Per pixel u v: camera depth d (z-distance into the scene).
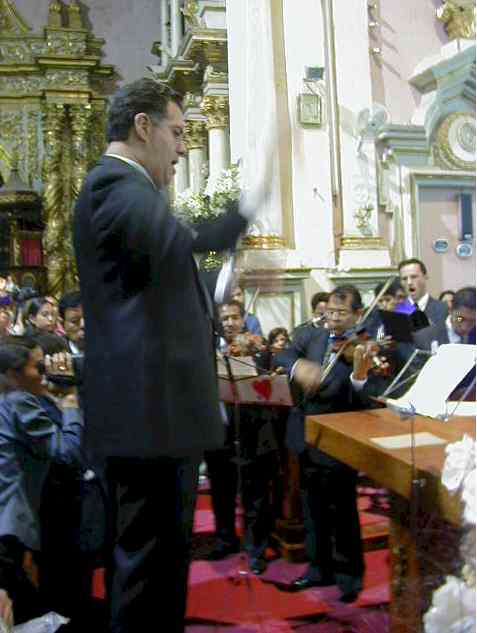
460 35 7.53
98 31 13.76
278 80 7.10
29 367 2.60
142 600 1.49
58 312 4.96
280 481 3.56
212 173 10.28
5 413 2.51
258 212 1.55
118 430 1.43
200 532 3.85
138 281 1.45
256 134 6.89
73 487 2.63
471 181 7.50
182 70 10.61
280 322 6.67
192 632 2.66
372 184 7.27
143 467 1.51
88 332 1.51
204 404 1.47
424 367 2.18
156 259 1.42
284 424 3.47
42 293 12.85
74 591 2.72
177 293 1.47
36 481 2.54
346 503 2.98
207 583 3.18
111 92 13.73
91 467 1.99
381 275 7.08
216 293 1.70
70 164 13.20
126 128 1.58
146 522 1.51
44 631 2.36
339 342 3.10
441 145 7.48
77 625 2.62
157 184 1.62
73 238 1.55
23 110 13.30
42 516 2.63
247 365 3.16
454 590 1.65
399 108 7.53
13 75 13.23
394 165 7.39
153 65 13.92
